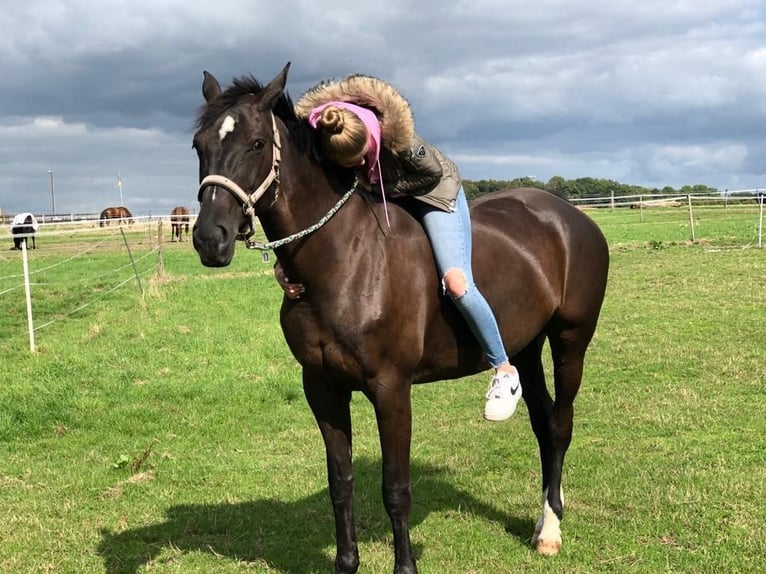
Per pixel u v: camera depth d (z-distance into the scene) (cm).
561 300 410
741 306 1112
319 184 322
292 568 395
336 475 346
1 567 400
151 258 2383
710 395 684
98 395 774
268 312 1287
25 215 2856
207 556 410
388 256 329
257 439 644
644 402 675
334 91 327
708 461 514
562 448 420
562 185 4425
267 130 299
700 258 1684
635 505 446
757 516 420
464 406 721
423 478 524
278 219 313
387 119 323
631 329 1008
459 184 354
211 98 313
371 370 323
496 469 540
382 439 331
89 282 1791
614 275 1513
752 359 809
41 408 712
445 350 358
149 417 708
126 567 398
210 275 1856
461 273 335
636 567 372
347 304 318
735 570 361
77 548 424
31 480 541
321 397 343
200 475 545
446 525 441
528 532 429
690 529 409
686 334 956
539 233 405
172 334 1095
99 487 522
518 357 438
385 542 422
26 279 995
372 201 339
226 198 286
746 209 3372
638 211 3438
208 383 821
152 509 480
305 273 319
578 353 425
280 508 479
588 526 426
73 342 1051
